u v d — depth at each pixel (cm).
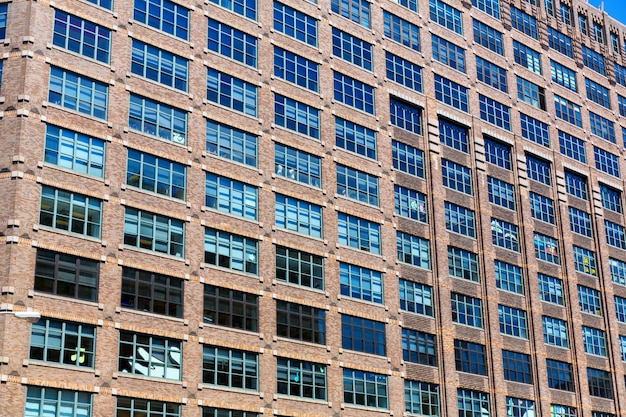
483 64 7788
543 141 8100
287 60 6288
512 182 7656
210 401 5162
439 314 6625
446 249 6838
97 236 5000
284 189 5944
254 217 5750
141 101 5425
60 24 5206
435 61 7338
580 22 9075
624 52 9444
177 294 5228
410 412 6219
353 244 6256
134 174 5253
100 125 5181
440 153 7088
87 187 5022
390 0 7175
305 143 6181
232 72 5922
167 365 5072
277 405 5462
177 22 5756
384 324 6256
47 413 4559
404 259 6562
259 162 5875
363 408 5916
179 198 5409
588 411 7462
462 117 7381
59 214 4891
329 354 5834
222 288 5438
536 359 7206
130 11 5531
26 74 4981
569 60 8738
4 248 4672
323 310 5916
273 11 6319
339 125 6462
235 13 6078
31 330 4622
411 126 7019
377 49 6925
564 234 7906
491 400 6756
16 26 5091
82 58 5225
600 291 8094
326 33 6606
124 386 4841
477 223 7194
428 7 7475
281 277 5759
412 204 6781
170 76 5609
